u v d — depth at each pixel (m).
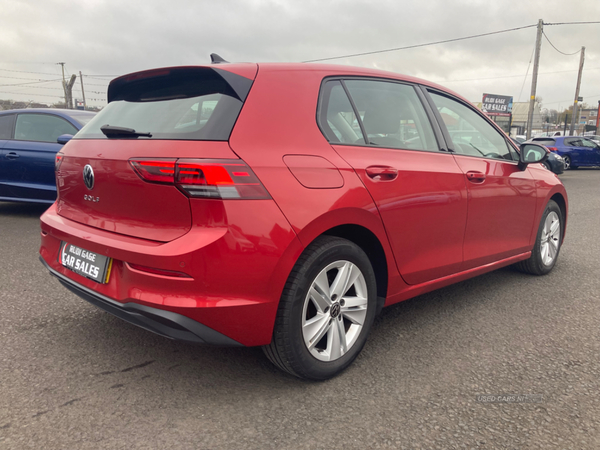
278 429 1.99
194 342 2.01
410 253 2.74
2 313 3.17
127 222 2.17
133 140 2.17
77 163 2.44
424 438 1.94
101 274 2.21
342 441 1.92
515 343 2.87
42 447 1.84
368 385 2.36
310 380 2.35
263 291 2.04
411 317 3.27
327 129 2.41
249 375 2.44
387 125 2.75
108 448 1.85
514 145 3.82
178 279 1.94
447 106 3.27
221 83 2.22
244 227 1.96
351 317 2.47
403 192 2.62
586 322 3.21
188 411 2.11
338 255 2.30
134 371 2.45
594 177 16.69
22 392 2.23
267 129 2.17
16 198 6.49
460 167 3.07
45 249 2.72
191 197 1.93
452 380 2.41
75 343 2.75
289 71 2.43
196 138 2.03
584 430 2.01
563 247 5.46
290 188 2.11
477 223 3.23
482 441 1.93
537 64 26.64
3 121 6.59
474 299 3.64
